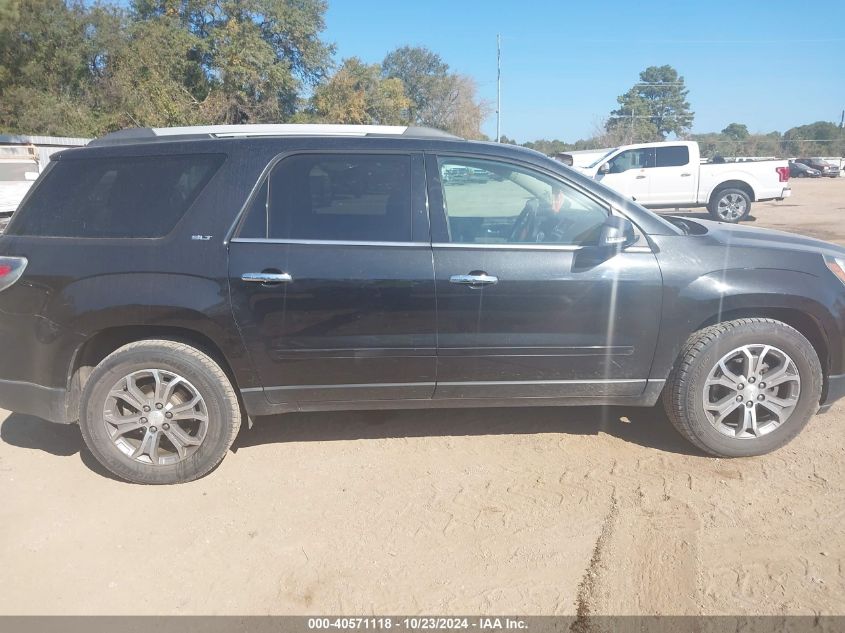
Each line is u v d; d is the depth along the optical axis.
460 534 3.22
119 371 3.57
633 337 3.67
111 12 30.89
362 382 3.67
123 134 3.94
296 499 3.56
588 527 3.24
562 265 3.60
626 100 84.94
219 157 3.66
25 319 3.59
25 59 29.11
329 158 3.65
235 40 37.22
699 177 16.83
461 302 3.57
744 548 3.04
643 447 4.03
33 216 3.71
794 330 3.68
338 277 3.52
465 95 69.38
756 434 3.79
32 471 3.89
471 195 3.69
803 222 16.41
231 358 3.58
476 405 3.82
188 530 3.30
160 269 3.51
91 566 3.04
